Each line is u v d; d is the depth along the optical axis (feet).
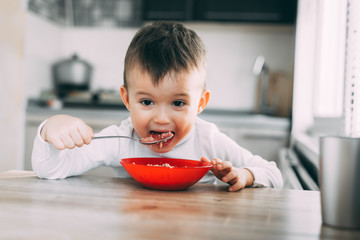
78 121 2.72
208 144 3.71
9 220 1.64
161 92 2.77
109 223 1.65
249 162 3.52
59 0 10.52
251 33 10.52
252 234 1.57
